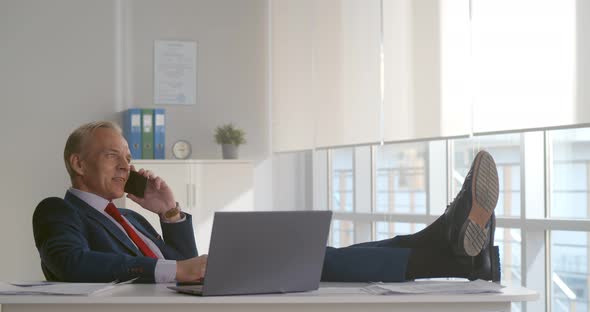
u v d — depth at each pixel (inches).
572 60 163.0
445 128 194.9
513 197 208.1
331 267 106.9
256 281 89.5
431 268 113.1
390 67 216.7
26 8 249.3
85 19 253.8
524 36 176.9
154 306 85.8
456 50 190.5
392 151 253.6
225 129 255.6
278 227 89.4
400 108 212.7
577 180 188.4
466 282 101.6
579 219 183.5
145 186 126.0
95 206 121.6
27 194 247.8
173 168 241.4
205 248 243.8
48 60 250.5
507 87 181.9
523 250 196.5
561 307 194.1
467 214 110.3
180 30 263.1
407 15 209.6
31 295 84.9
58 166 249.9
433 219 226.4
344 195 260.8
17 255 246.4
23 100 248.4
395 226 244.5
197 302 85.4
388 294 89.0
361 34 228.7
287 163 269.4
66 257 103.1
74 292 86.0
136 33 259.1
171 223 131.3
